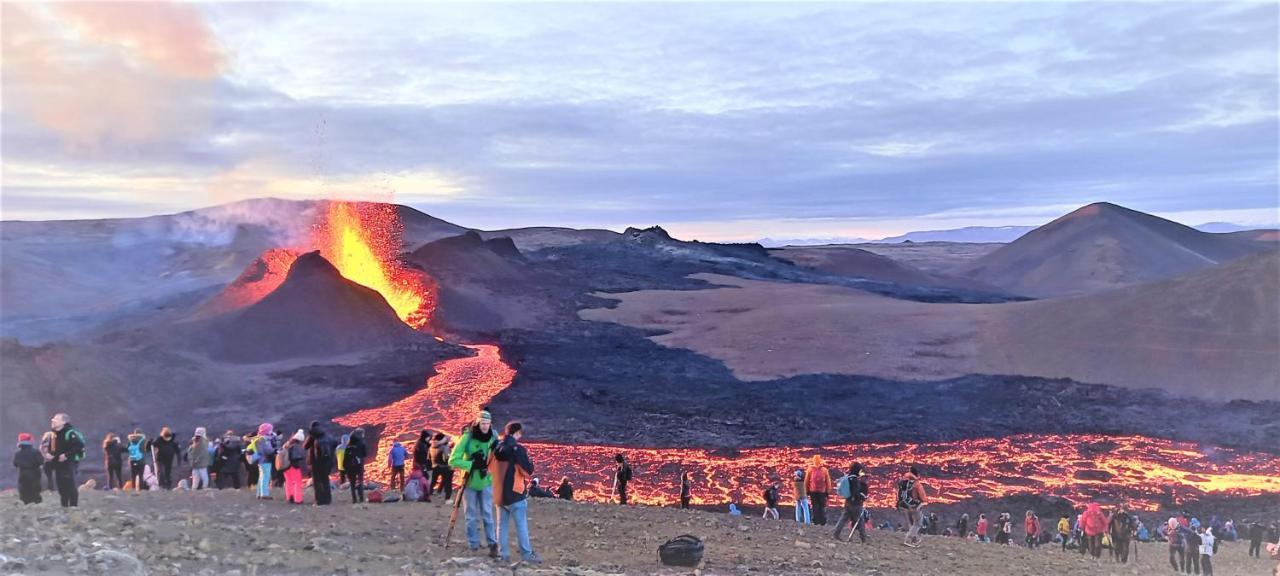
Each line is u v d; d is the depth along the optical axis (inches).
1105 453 2310.5
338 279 3828.7
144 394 2359.7
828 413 2743.6
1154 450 2359.7
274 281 4234.7
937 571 645.9
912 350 3762.3
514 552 546.9
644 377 3253.0
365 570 410.9
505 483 485.7
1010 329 3951.8
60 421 604.7
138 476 911.0
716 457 2183.8
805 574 536.4
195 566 379.9
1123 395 3014.3
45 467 608.1
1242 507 1820.9
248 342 3289.9
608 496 1761.8
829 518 1309.1
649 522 775.1
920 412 2790.4
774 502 999.6
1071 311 3998.5
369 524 623.2
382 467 1862.7
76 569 312.0
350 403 2603.3
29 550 347.3
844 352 3730.3
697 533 725.3
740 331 4232.3
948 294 6707.7
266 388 2733.8
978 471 2117.4
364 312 3715.6
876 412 2778.1
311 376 2950.3
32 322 4008.4
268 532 522.0
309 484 943.0
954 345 3841.0
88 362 2338.8
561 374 3257.9
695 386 3132.4
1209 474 2119.8
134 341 3031.5
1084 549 1066.1
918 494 823.1
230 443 933.8
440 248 5816.9
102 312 4340.6
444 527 636.1
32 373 2135.8
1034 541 1279.5
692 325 4569.4
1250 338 3294.8
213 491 831.1
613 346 3956.7
